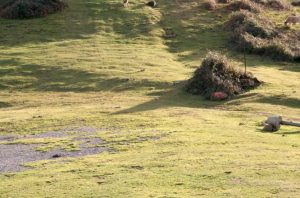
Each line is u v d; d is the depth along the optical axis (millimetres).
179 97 50969
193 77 53250
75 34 75375
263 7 90125
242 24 77375
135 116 41812
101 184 22141
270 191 19719
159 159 26266
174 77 57656
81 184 22312
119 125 38594
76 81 57656
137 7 86188
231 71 53250
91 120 41000
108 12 83438
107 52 67750
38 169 26250
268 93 49000
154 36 75562
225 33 77375
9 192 21859
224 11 86688
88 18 81000
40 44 71562
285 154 26406
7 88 56625
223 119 39906
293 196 19047
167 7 88000
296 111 43094
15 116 44344
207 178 22000
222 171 22969
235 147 28641
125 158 27188
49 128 39188
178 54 68875
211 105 47344
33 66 62312
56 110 46375
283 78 56906
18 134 37844
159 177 22578
